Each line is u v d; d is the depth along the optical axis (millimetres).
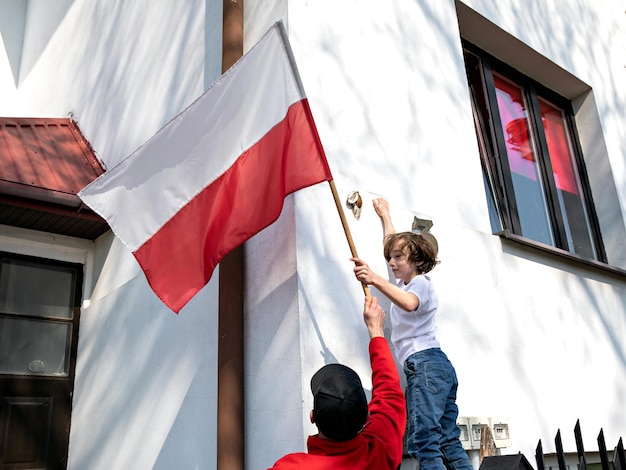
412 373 2750
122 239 3016
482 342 3621
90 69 5477
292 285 2918
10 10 7168
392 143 3660
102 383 4164
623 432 4375
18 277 4516
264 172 2850
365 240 3246
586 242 5668
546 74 5734
